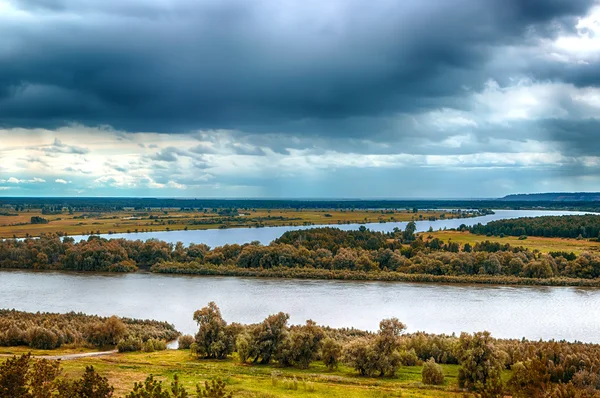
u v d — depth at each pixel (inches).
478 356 3132.4
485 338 3240.7
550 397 2311.8
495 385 2423.7
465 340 3262.8
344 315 5551.2
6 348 4178.2
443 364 3912.4
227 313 5649.6
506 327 5118.1
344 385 3080.7
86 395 1787.6
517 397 2409.0
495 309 5866.1
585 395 2472.9
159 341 4414.4
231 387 2834.6
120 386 2755.9
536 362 2458.2
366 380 3284.9
